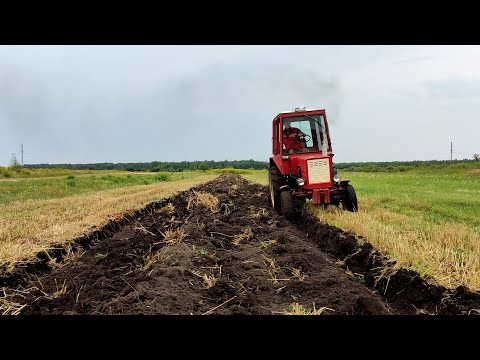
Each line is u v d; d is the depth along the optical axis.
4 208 14.67
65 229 9.90
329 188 11.30
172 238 8.67
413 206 12.86
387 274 6.26
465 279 5.54
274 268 6.67
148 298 5.25
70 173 65.50
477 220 10.12
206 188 23.52
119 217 11.70
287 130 12.98
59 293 6.05
